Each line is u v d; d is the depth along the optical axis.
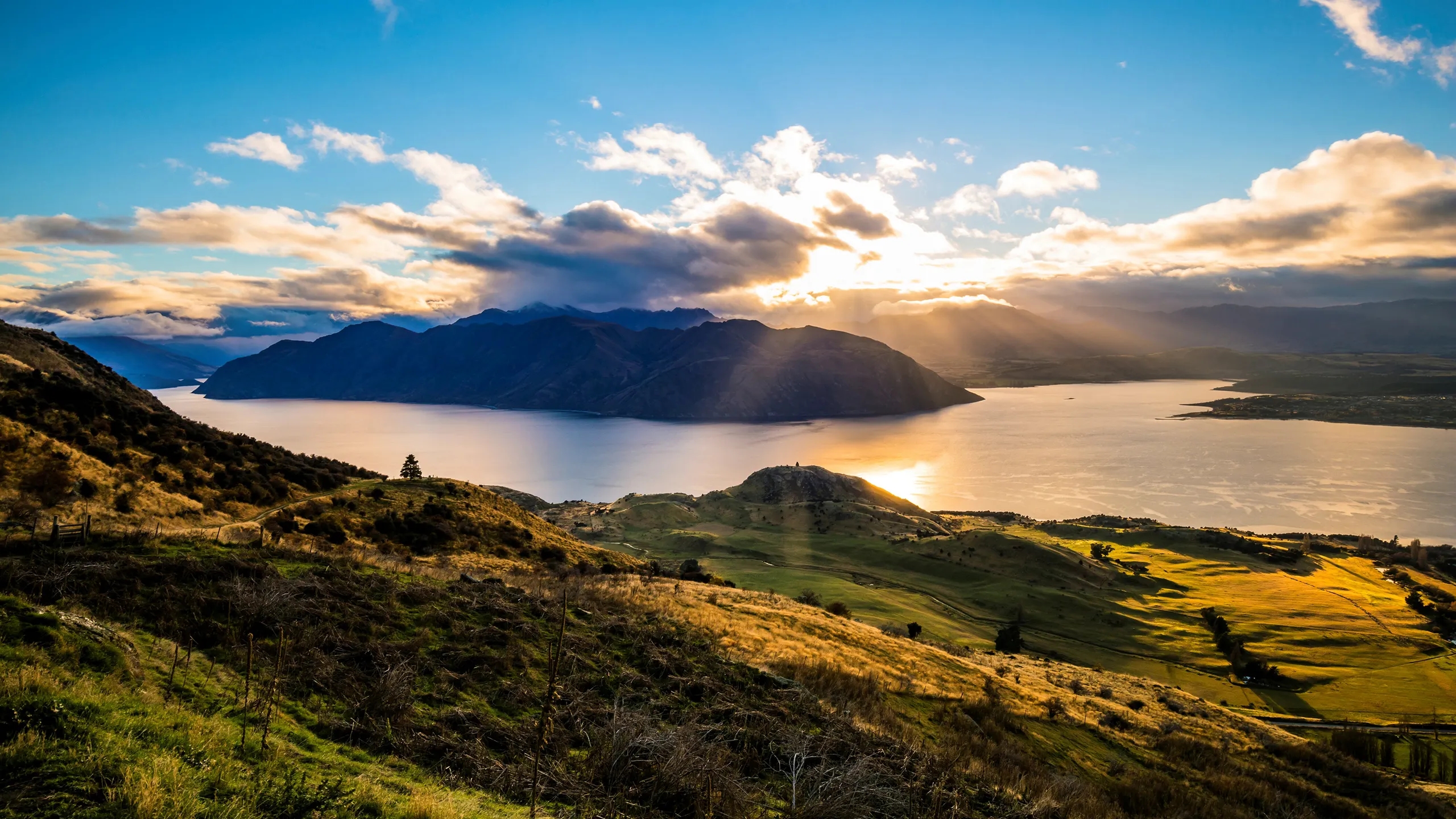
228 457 60.12
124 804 8.83
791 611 49.16
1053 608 138.25
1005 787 23.36
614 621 28.77
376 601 23.78
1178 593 159.38
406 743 15.26
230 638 18.20
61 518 33.09
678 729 17.44
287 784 10.75
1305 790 35.59
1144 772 32.34
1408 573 182.75
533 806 12.78
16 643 13.13
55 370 78.06
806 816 14.86
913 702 32.09
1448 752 65.25
